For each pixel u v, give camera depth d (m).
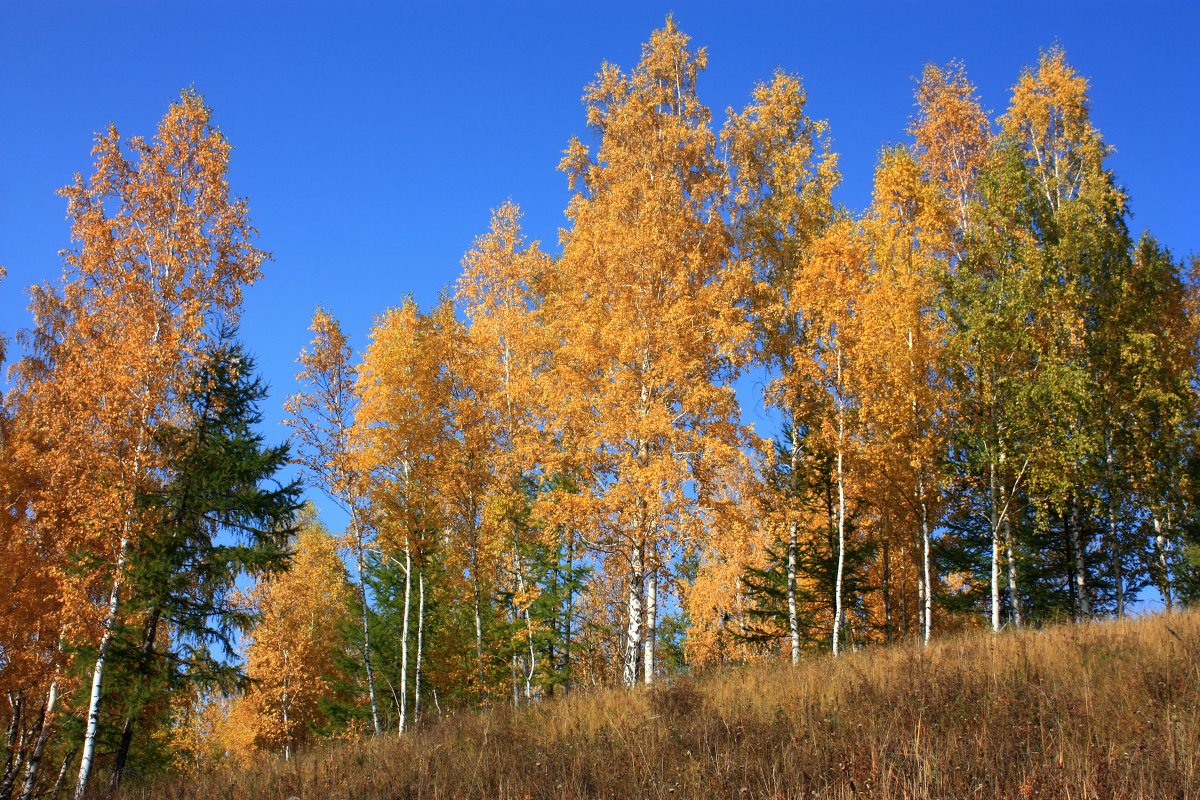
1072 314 18.20
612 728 10.09
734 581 25.59
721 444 15.02
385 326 21.86
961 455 19.02
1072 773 5.70
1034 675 9.59
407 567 21.33
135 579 16.50
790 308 18.31
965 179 21.94
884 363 17.62
